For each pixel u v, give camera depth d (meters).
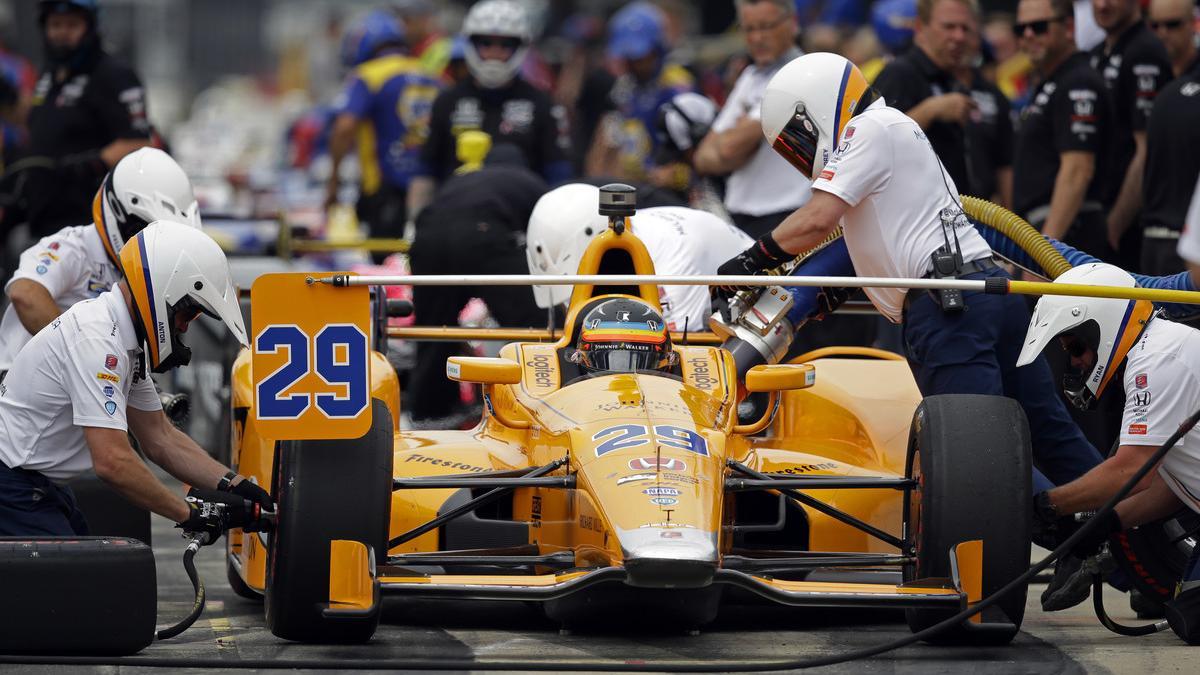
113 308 23.59
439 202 41.47
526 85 50.50
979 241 26.78
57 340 23.48
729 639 24.17
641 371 25.66
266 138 108.69
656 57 60.09
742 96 41.56
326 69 125.25
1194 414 22.22
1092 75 38.06
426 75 58.66
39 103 42.34
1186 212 35.50
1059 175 38.44
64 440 23.80
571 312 27.03
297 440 22.70
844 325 41.03
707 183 45.78
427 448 27.08
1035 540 24.48
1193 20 37.84
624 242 27.08
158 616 26.80
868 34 54.56
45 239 29.66
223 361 40.12
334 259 61.75
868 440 27.61
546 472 23.70
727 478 23.58
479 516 27.34
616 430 23.52
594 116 67.56
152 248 23.50
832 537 26.08
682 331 31.75
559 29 96.25
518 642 23.75
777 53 41.19
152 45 144.00
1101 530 24.08
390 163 58.62
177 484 42.59
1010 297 26.62
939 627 21.73
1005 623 22.44
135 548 22.61
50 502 24.08
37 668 21.72
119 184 29.22
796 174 40.97
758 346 27.81
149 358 23.81
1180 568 25.05
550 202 33.53
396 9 70.12
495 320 42.81
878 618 26.31
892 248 26.52
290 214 70.94
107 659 22.02
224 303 23.72
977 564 22.30
